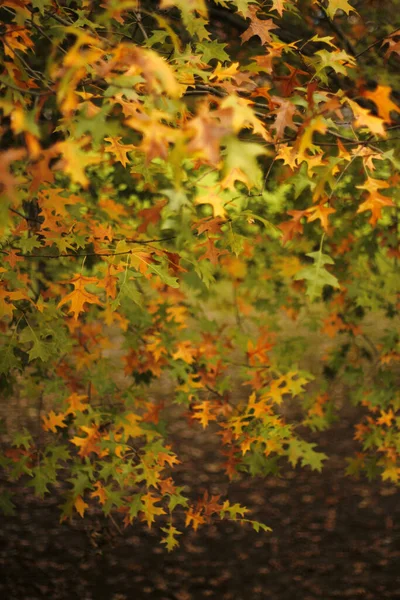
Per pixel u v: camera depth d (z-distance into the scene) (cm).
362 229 430
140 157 252
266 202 429
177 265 225
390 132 347
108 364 376
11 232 256
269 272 485
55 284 356
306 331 876
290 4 248
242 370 368
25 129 134
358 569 557
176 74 190
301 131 174
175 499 338
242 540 594
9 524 595
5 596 511
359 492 665
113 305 225
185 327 387
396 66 427
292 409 799
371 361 469
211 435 754
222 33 408
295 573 553
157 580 539
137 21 257
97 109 162
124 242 221
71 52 131
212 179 393
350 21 427
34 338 275
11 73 185
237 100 143
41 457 395
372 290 443
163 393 806
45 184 251
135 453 336
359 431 436
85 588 526
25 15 191
